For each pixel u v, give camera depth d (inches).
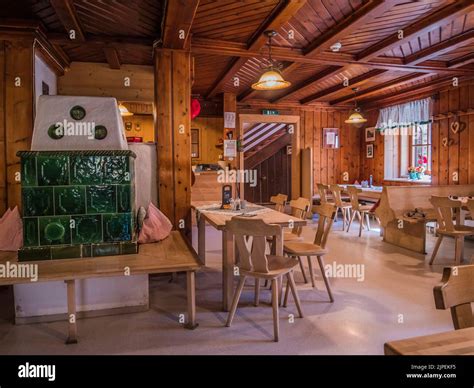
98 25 157.0
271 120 346.3
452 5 144.3
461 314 52.5
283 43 184.1
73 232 114.4
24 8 142.7
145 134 319.0
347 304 130.0
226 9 142.4
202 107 322.7
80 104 119.1
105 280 121.9
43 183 111.6
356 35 173.8
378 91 298.8
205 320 117.8
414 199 220.2
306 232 266.1
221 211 150.9
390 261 185.5
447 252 203.3
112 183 116.7
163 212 166.9
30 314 116.6
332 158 370.0
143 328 112.2
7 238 123.4
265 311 125.0
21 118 154.9
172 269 107.0
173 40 155.3
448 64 221.6
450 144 263.1
